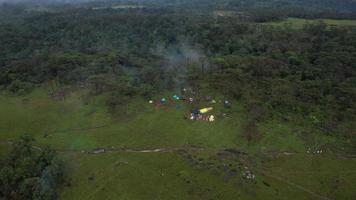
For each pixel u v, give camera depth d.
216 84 131.50
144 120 115.19
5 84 140.50
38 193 80.50
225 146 102.94
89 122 115.06
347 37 154.25
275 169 94.31
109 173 92.00
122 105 122.56
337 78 130.25
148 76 138.62
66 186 86.94
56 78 141.25
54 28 184.50
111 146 103.44
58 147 103.25
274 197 84.56
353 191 87.44
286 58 143.75
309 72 133.62
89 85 135.62
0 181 84.56
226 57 147.88
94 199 83.06
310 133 108.12
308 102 120.12
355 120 112.38
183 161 96.62
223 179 89.81
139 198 83.44
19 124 115.81
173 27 181.00
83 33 180.00
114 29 183.88
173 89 132.38
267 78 132.62
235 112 117.50
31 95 132.75
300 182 90.00
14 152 94.69
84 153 100.50
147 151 101.06
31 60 149.50
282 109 117.62
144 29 182.00
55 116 119.19
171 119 115.25
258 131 108.50
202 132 108.75
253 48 156.00
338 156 99.88
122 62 152.75
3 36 170.50
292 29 168.12
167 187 87.00
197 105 121.81
